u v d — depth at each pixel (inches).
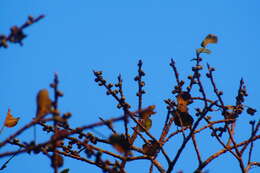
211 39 215.2
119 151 153.8
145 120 226.7
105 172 175.9
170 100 226.5
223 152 215.6
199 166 209.3
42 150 159.6
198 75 216.2
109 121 146.5
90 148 178.2
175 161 201.2
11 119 190.2
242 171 215.0
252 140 219.1
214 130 221.1
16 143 186.9
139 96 224.7
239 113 226.8
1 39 141.4
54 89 141.9
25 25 143.3
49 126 207.5
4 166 193.3
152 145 222.5
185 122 221.1
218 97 221.5
